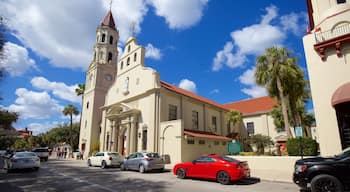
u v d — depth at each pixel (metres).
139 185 9.95
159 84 23.12
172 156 19.41
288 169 13.30
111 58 38.53
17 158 15.09
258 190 9.13
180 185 10.14
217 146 24.50
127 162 16.62
